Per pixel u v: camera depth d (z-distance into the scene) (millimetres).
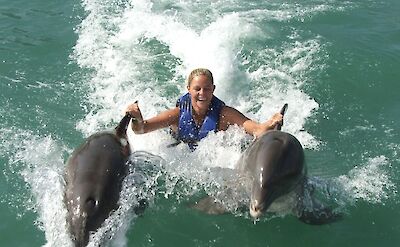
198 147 7445
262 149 6211
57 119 8531
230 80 9625
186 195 6887
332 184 7164
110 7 12266
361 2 12586
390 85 9531
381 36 11016
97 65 10078
